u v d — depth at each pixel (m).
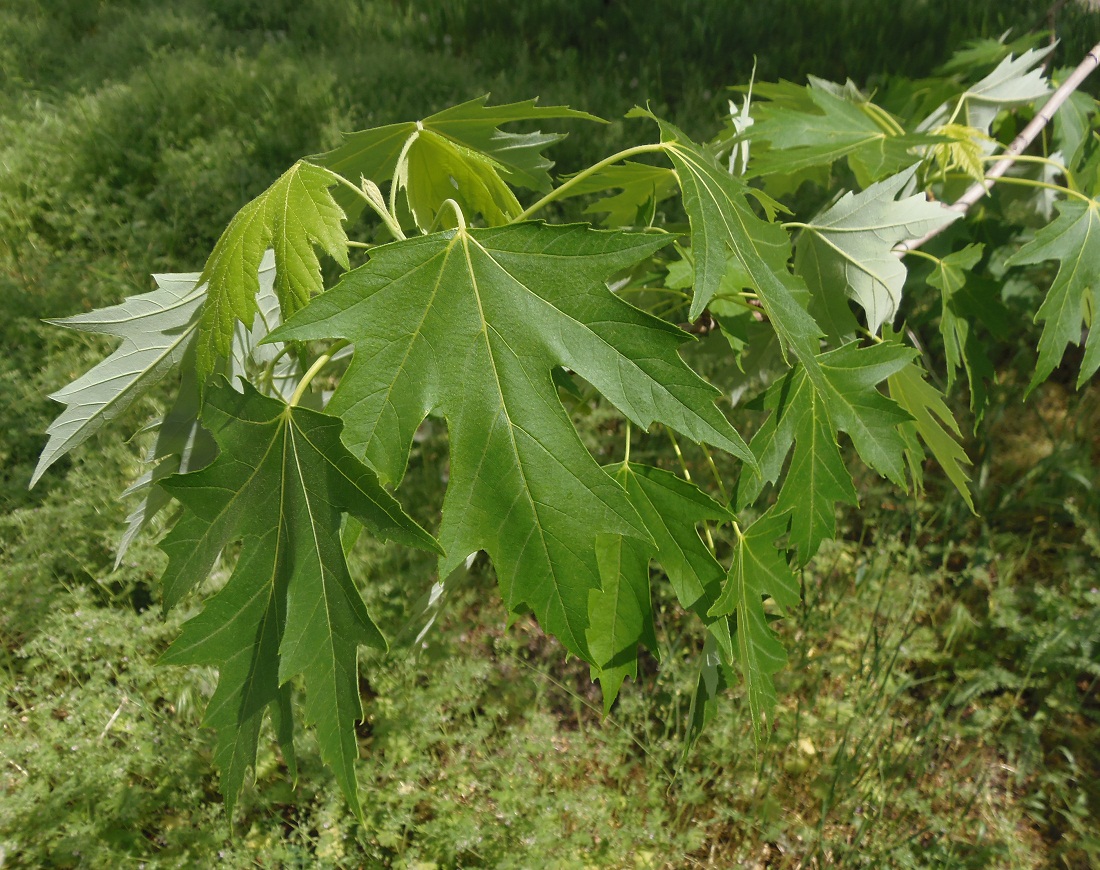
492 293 0.84
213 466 0.89
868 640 2.92
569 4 6.55
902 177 1.44
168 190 4.48
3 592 2.88
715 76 5.86
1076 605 3.25
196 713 2.65
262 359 1.36
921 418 1.56
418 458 3.54
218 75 5.32
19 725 2.62
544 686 2.96
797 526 1.16
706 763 2.75
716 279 0.95
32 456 3.43
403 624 2.88
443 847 2.48
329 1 6.93
